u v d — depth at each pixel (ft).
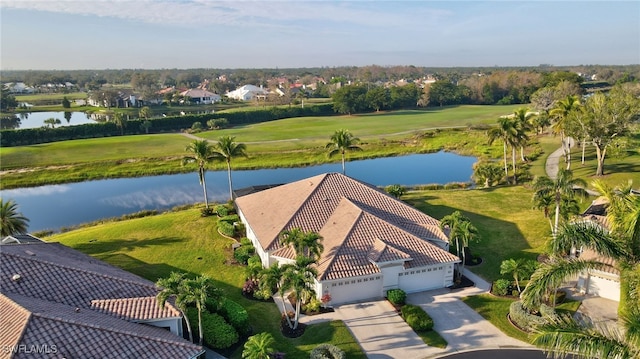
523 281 121.29
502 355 91.56
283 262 124.57
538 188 132.16
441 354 92.58
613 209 72.49
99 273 100.53
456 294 117.70
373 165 305.73
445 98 638.12
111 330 78.74
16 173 278.67
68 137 400.88
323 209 142.61
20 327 75.10
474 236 123.85
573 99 225.97
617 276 107.65
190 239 157.79
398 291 112.98
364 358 91.86
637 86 359.87
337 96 554.46
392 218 139.33
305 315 108.47
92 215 213.25
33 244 121.39
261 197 167.63
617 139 213.25
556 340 55.93
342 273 111.45
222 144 190.29
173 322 93.04
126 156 319.27
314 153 326.44
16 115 612.70
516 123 224.33
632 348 52.49
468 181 255.09
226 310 103.35
